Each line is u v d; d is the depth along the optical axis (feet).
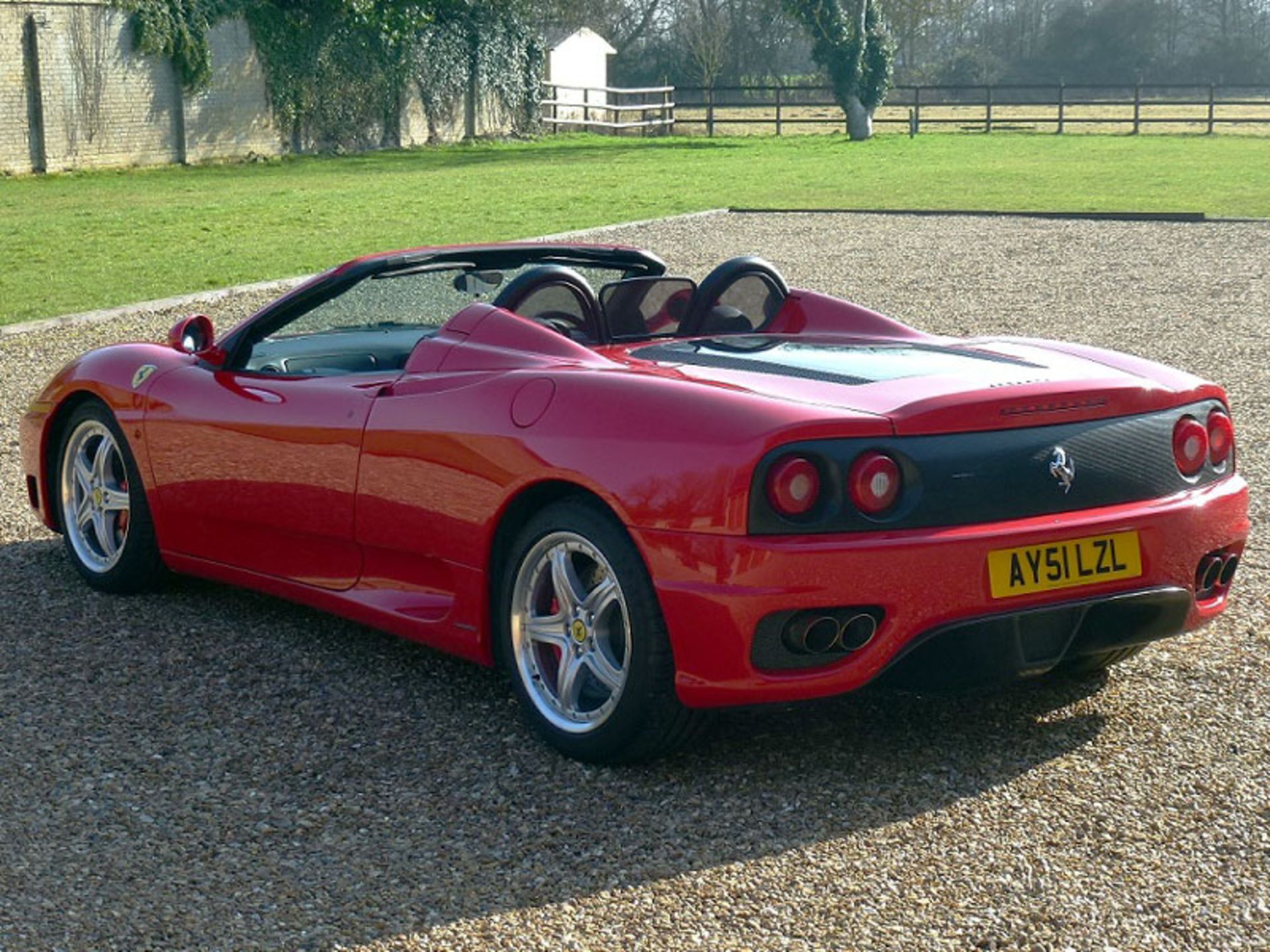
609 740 11.73
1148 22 245.65
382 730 12.83
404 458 13.06
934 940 9.32
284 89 110.52
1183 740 12.39
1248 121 130.00
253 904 9.90
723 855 10.50
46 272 46.14
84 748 12.50
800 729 12.69
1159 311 37.45
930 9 178.91
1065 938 9.33
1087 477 11.60
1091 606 11.51
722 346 13.83
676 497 11.03
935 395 11.30
